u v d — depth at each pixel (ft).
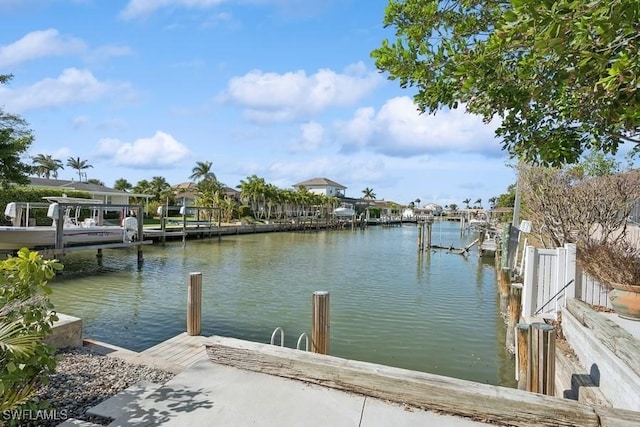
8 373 9.84
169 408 10.80
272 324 31.78
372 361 24.80
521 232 49.85
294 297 41.45
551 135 11.94
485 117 12.02
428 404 10.71
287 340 28.19
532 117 11.58
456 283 52.44
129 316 32.55
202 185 206.69
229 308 36.35
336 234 159.84
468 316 35.58
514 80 10.19
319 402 11.05
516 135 12.26
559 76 9.36
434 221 334.65
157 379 14.39
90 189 131.54
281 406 10.84
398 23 12.32
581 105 10.55
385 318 34.32
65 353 17.15
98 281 47.42
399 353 26.23
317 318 18.52
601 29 6.68
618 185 32.09
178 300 38.27
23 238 48.62
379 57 11.73
